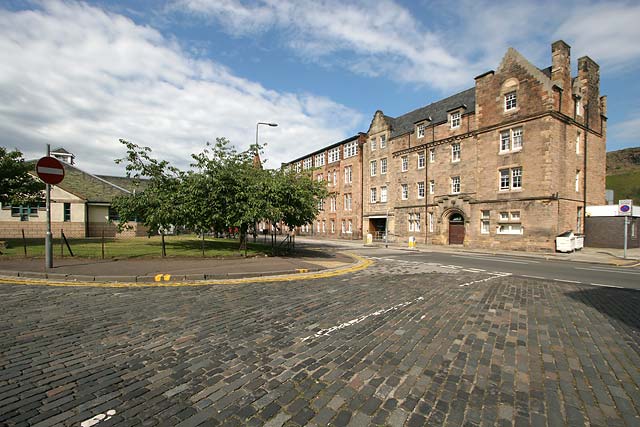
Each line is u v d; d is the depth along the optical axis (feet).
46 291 25.18
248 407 9.86
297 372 12.17
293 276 33.76
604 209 78.59
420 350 14.38
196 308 20.71
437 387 11.24
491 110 83.10
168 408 9.73
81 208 94.58
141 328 16.75
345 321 18.34
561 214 73.87
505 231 79.56
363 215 130.62
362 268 41.70
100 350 13.91
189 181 49.88
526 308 21.91
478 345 15.07
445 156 95.14
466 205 87.71
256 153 57.82
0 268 33.32
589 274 39.81
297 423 9.12
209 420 9.18
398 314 19.89
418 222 104.88
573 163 78.28
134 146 48.34
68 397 10.23
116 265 36.60
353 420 9.29
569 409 10.07
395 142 114.62
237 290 26.53
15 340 14.87
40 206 91.35
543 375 12.27
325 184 59.06
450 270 40.70
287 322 18.08
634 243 80.33
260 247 65.00
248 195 47.21
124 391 10.65
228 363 12.86
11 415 9.20
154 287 27.37
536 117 73.77
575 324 18.48
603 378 12.13
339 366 12.72
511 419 9.50
